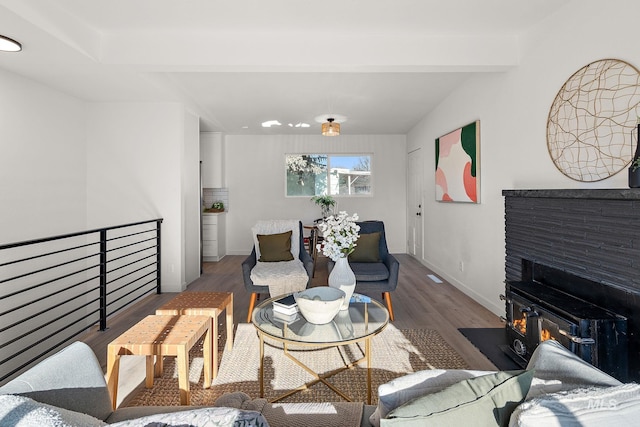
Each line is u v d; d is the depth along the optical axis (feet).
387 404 2.85
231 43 8.63
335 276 7.01
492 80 9.98
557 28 7.33
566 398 2.24
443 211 14.34
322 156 21.72
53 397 3.02
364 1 7.17
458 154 12.28
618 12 5.85
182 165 13.39
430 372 3.08
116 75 10.02
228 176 21.36
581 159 6.66
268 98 13.30
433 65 8.75
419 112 15.89
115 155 13.15
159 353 5.33
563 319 5.51
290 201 21.48
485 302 10.66
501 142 9.54
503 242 9.56
